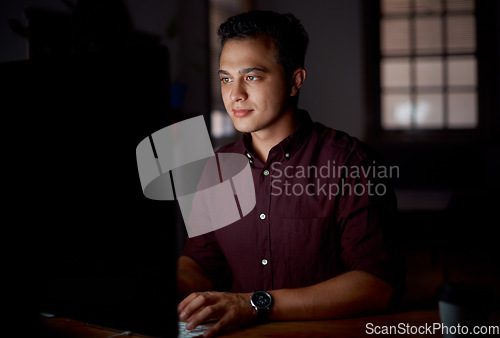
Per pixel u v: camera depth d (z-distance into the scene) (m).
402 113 5.68
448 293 0.78
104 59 0.66
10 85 0.74
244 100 1.07
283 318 0.94
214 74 4.39
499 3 5.39
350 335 0.86
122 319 0.68
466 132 5.57
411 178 5.50
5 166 0.76
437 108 5.62
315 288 0.98
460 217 3.53
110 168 0.67
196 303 0.91
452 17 5.50
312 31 5.70
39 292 0.75
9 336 0.77
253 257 1.25
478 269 3.51
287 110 1.17
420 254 4.18
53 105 0.71
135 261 0.67
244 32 1.05
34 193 0.74
